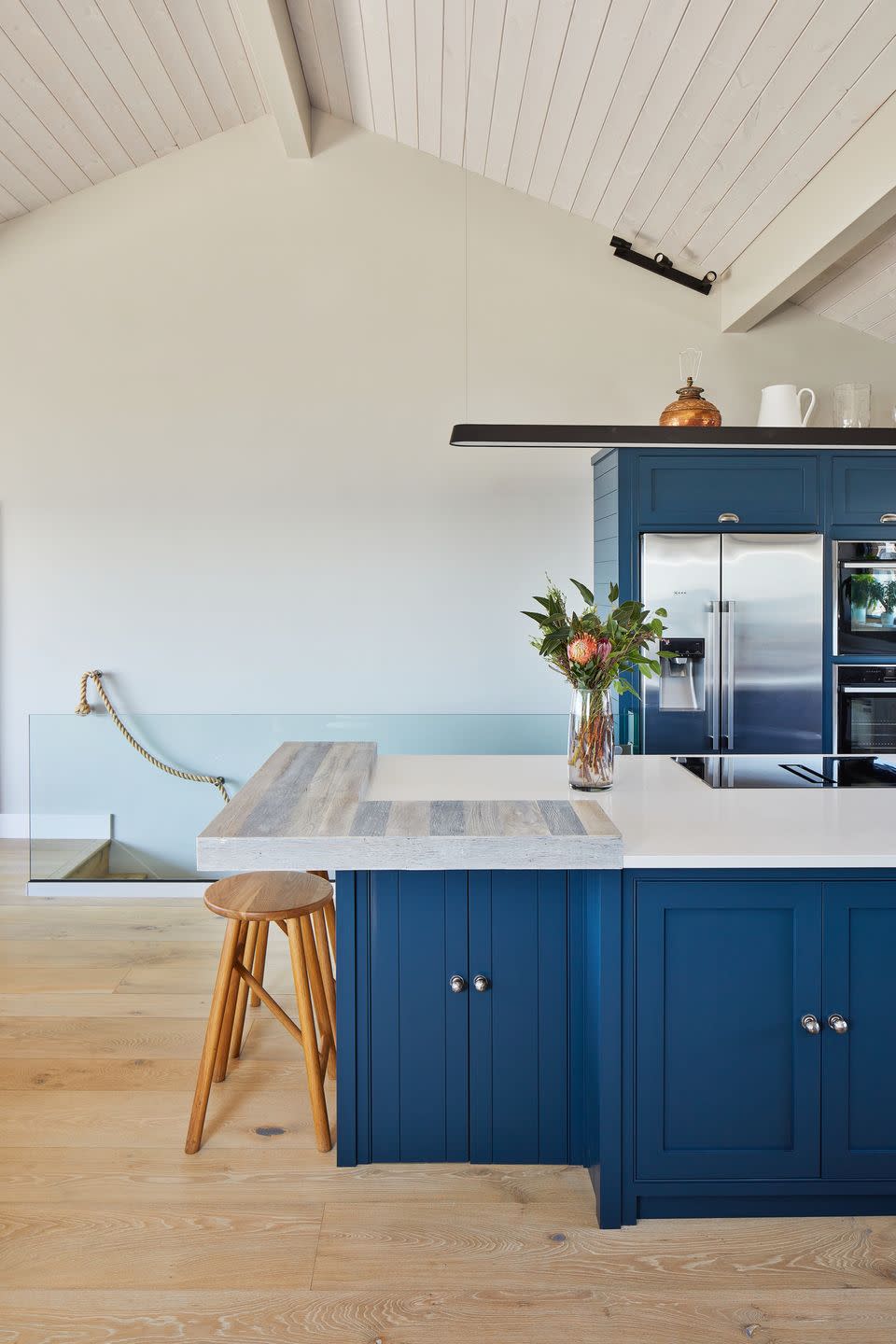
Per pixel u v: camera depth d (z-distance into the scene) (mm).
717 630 4352
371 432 5172
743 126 3582
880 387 5074
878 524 4449
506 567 5227
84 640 5258
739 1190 2102
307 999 2393
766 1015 2080
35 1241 2029
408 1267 1962
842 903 2061
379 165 5070
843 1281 1937
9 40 3838
